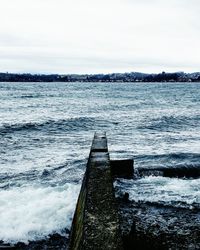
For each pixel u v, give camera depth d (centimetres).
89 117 3225
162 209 802
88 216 373
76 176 1143
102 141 932
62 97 7638
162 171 1132
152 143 1872
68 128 2498
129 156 1474
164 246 605
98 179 537
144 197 884
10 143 1839
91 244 301
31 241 643
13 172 1198
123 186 979
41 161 1394
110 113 3797
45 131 2334
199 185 1004
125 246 595
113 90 13638
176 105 5444
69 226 700
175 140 1997
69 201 827
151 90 13900
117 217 371
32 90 12450
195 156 1437
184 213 780
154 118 3228
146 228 688
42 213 750
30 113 3725
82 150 1652
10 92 9888
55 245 632
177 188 971
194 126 2736
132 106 5028
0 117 3234
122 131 2381
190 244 621
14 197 853
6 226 686
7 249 605
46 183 1041
